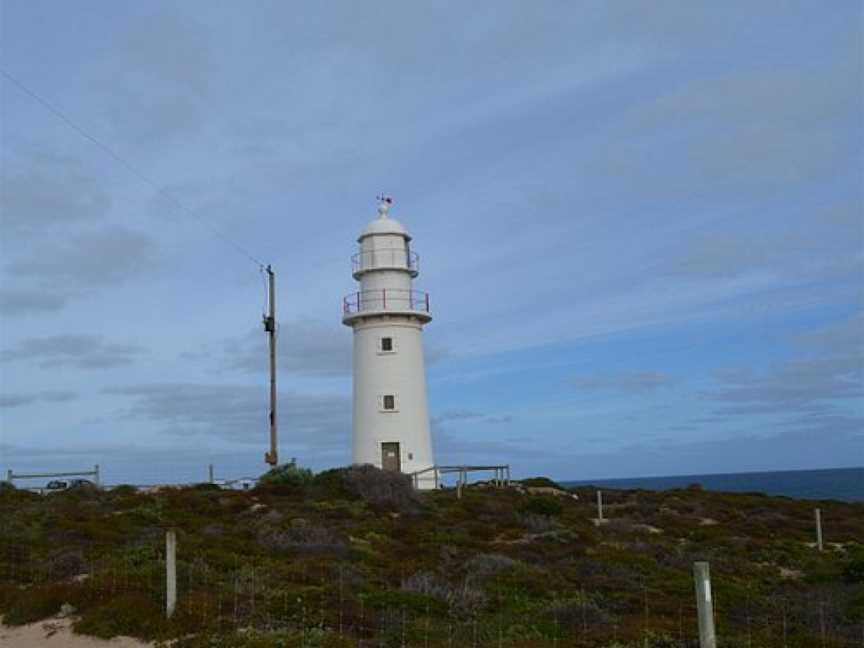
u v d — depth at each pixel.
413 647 14.03
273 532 23.56
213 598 15.71
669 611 17.73
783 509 38.50
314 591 16.58
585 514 33.88
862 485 148.62
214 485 34.75
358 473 34.12
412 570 19.83
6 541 20.56
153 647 14.15
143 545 19.89
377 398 42.28
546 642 14.48
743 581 22.23
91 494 31.12
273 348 39.03
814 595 20.34
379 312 42.41
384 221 44.03
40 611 15.89
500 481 41.25
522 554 23.44
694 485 48.72
